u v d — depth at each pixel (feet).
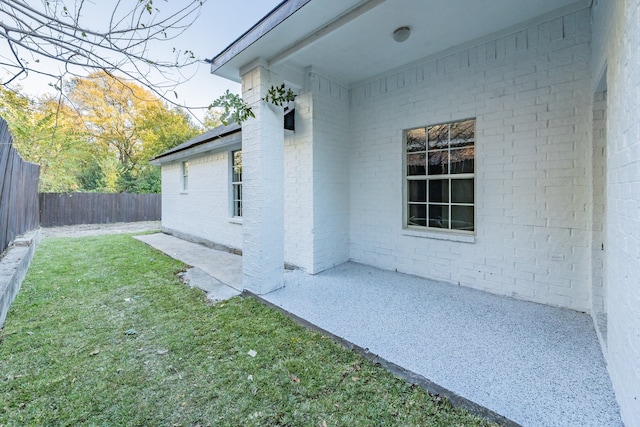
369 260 17.74
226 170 24.13
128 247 25.55
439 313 11.03
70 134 28.50
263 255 13.33
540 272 11.82
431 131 15.05
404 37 12.05
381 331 9.66
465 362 7.85
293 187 17.28
